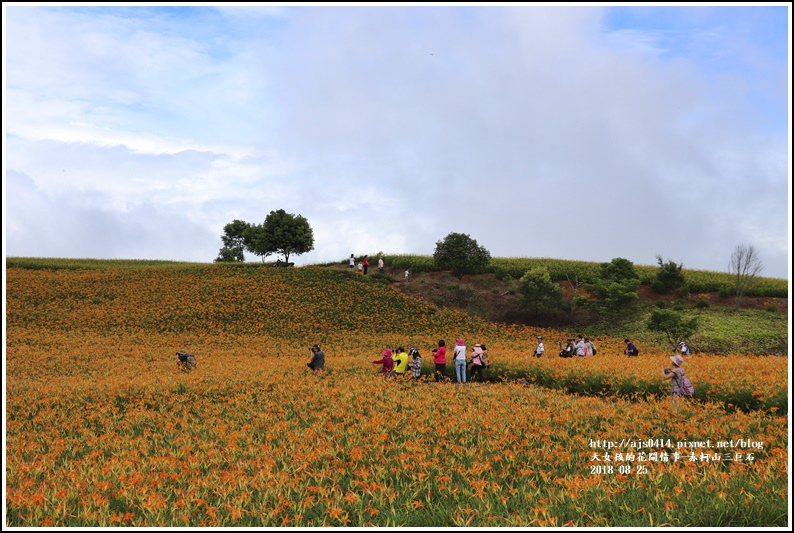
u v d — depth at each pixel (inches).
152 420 631.2
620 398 703.7
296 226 3171.8
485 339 1640.0
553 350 1378.0
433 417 574.6
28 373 1143.6
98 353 1376.7
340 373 957.2
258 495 350.9
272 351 1462.8
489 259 2128.4
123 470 401.1
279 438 520.1
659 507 315.6
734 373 754.2
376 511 325.7
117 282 2161.7
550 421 546.6
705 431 478.9
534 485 374.0
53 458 470.3
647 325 1713.8
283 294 1994.3
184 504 334.0
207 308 1867.6
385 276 2178.9
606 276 1886.1
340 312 1860.2
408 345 1545.3
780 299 1863.9
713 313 1768.0
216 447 487.5
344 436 508.4
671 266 1894.7
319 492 362.0
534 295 1807.3
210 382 871.7
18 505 336.2
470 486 366.3
